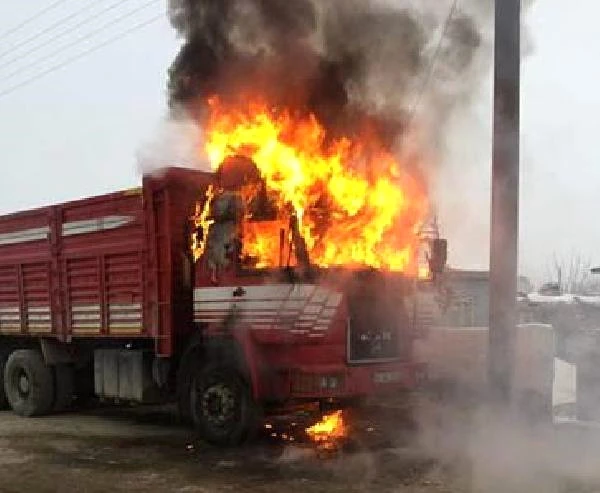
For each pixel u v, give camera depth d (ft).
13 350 40.45
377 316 28.09
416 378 28.55
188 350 29.71
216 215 28.86
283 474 24.11
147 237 31.01
